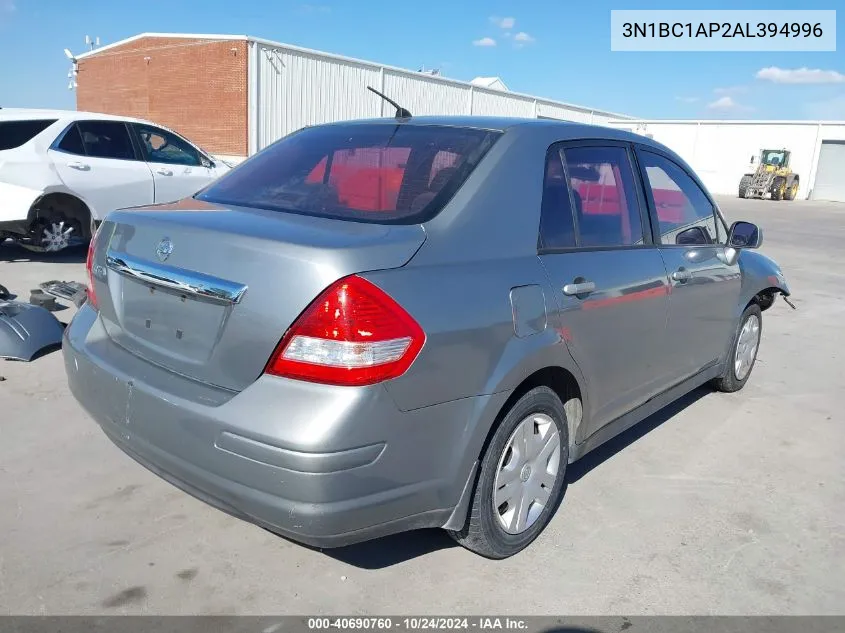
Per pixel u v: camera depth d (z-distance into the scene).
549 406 2.92
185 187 9.12
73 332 2.98
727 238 4.38
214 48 25.08
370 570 2.81
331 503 2.18
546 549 3.03
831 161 42.44
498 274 2.63
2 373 4.64
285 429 2.14
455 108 32.22
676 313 3.79
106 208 8.36
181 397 2.38
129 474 3.44
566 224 3.08
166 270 2.50
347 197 2.77
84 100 34.31
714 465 3.99
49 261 8.40
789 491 3.72
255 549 2.91
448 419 2.42
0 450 3.61
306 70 25.58
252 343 2.26
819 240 17.50
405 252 2.37
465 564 2.89
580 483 3.67
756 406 5.01
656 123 49.38
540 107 38.06
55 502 3.16
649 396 3.79
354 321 2.17
